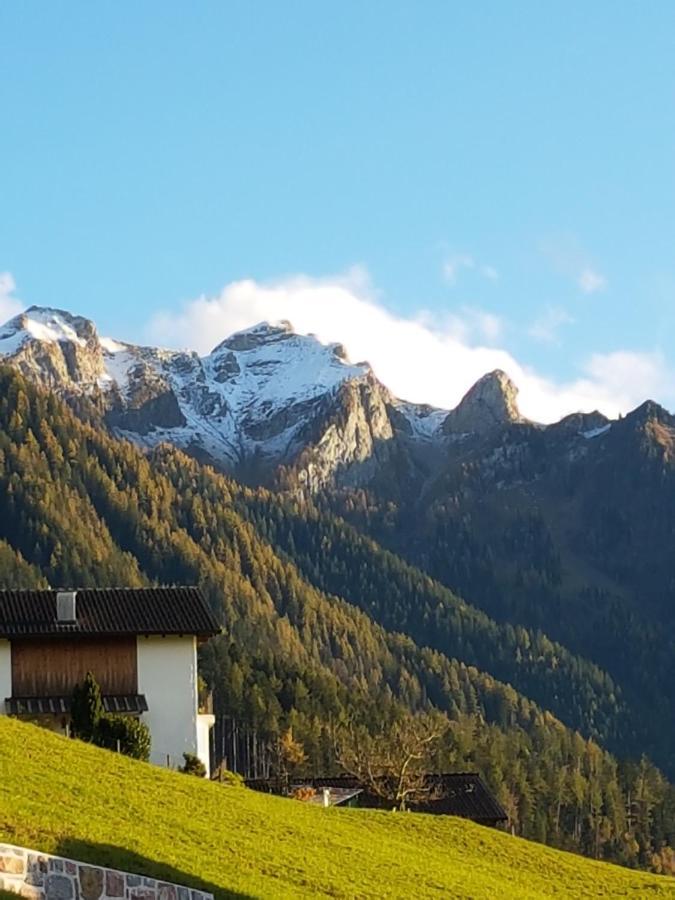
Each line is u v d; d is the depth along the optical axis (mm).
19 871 29375
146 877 32125
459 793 90125
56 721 65688
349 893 40000
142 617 68688
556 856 58156
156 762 66562
